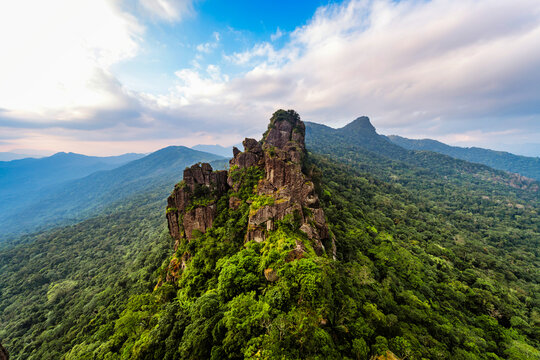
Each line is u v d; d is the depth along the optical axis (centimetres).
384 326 3394
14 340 8275
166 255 10381
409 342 3206
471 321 5219
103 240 19762
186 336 2981
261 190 5347
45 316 9569
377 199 13938
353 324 3069
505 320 5506
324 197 8875
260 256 3856
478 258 9431
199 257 4741
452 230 13000
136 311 4800
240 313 2869
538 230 14888
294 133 11844
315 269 3102
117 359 3728
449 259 8981
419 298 5256
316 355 2400
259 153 7444
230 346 2591
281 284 3052
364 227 8675
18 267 16450
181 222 5994
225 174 6962
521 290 7325
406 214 13275
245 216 5162
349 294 3641
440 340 3950
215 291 3684
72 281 12481
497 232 13700
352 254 6019
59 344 6681
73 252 17475
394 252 7219
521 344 4488
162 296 4822
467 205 19075
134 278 9294
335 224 7362
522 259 10850
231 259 3909
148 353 3278
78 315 8294
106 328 5491
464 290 6344
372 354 2936
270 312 2800
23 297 12106
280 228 4166
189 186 6275
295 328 2558
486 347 4294
